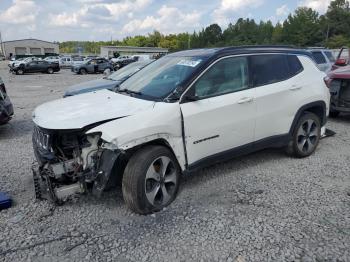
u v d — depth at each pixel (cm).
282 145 530
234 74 458
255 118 473
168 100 403
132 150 379
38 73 3609
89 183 380
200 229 358
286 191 443
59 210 403
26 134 780
